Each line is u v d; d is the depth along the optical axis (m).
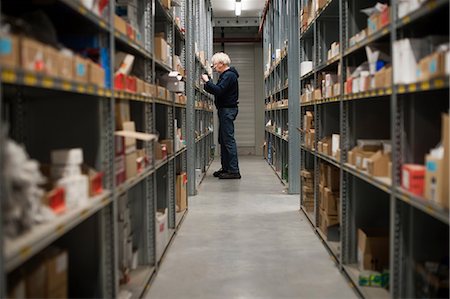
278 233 4.39
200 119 8.45
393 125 2.24
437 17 2.13
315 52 4.54
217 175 8.47
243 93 13.90
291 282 3.10
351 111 3.28
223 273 3.29
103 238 2.26
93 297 2.27
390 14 2.29
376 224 3.29
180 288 3.01
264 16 11.52
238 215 5.20
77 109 2.23
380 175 2.55
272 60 10.15
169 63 4.37
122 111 2.55
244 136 13.91
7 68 1.24
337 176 3.92
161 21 4.58
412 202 1.99
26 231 1.48
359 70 2.96
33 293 1.76
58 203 1.72
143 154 3.09
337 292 2.92
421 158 2.21
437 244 2.29
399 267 2.33
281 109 8.18
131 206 3.31
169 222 4.37
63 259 1.97
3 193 1.26
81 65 1.85
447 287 2.20
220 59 7.82
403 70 2.14
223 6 11.79
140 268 3.24
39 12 1.89
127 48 3.01
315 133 4.42
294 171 6.59
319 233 4.20
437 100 2.20
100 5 2.12
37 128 2.23
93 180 2.08
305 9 5.21
